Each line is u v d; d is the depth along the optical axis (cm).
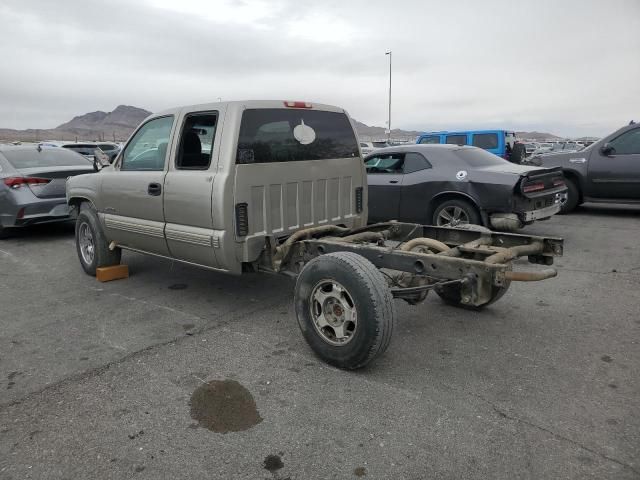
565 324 450
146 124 532
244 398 334
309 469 263
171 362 388
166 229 491
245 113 444
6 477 261
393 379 355
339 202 536
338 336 366
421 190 810
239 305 518
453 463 265
